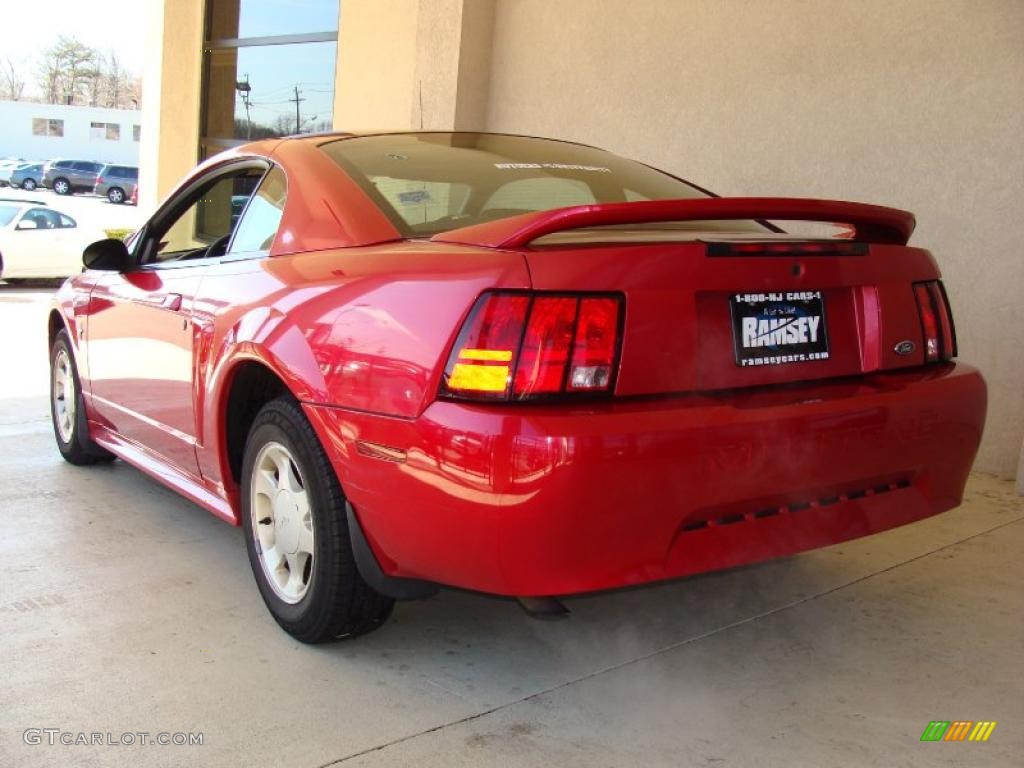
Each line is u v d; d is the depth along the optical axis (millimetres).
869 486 2773
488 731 2525
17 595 3314
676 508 2375
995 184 5039
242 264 3295
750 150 6137
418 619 3197
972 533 4152
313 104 11133
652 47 6648
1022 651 3043
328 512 2764
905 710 2668
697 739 2506
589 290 2361
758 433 2451
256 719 2557
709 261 2516
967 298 5176
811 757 2434
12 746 2406
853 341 2852
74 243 14891
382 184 3094
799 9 5809
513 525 2279
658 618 3244
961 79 5133
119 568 3584
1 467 4902
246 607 3266
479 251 2480
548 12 7328
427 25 7812
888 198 5480
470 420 2316
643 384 2410
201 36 12602
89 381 4484
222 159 3709
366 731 2512
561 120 7309
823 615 3283
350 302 2695
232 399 3285
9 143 58812
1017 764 2426
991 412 5113
